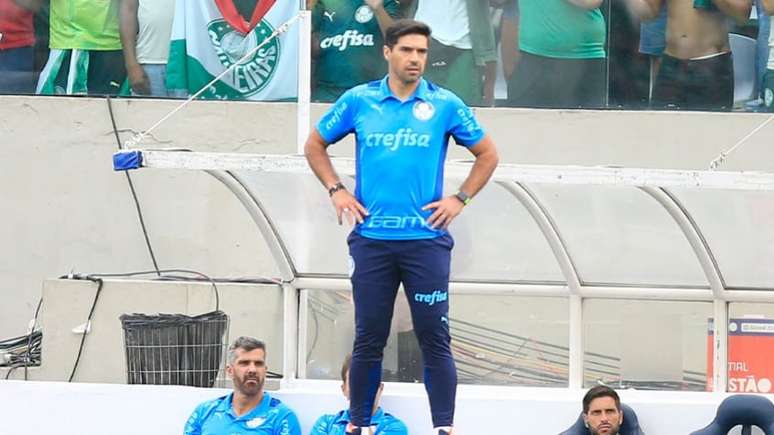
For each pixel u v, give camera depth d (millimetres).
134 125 43062
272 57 42500
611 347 35500
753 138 41750
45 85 43344
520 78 42000
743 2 41500
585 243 30938
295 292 31969
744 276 30922
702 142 41875
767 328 32562
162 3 42688
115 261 43000
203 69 42688
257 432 28500
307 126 31578
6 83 43344
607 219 30469
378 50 41719
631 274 31453
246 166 27312
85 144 43344
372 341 20422
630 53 41938
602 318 35562
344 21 41781
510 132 42062
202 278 36406
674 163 41938
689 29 41750
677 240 30812
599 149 42031
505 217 30953
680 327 35219
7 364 34938
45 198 43375
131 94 43062
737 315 32688
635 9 41844
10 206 43406
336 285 31844
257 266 42562
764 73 41656
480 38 41844
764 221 29562
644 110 42031
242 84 42719
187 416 29859
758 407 28359
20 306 42969
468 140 20281
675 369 35219
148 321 30875
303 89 31609
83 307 34031
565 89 42062
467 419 29469
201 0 42594
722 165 41875
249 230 42625
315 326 33188
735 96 41781
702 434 28500
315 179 29609
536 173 27094
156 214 42938
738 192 29188
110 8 42750
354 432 20766
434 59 41812
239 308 33344
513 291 31703
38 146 43500
